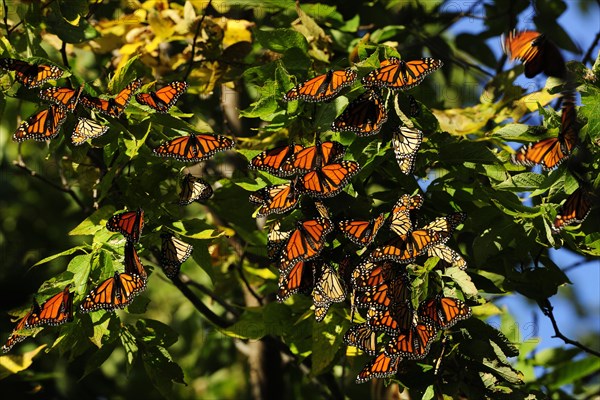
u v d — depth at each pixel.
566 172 6.89
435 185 7.22
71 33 8.14
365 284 6.58
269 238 7.04
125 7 10.05
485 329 6.82
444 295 6.70
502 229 7.04
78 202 9.12
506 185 7.05
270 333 7.94
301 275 6.92
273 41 7.64
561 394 9.66
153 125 7.07
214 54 8.99
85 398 13.71
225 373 14.59
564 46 9.96
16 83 7.44
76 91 6.84
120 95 6.84
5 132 13.97
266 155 6.68
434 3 10.42
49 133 6.75
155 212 7.09
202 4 9.23
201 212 10.99
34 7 8.04
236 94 9.92
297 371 11.01
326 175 6.50
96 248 6.82
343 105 6.95
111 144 6.97
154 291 14.06
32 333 6.92
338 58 9.41
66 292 6.59
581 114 6.91
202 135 6.82
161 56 9.29
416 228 6.76
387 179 7.63
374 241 6.85
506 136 7.29
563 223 6.76
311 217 7.04
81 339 6.91
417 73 6.60
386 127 6.93
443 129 8.46
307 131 7.21
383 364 6.79
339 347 7.61
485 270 7.59
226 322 8.60
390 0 10.09
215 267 9.41
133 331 7.30
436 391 6.83
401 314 6.56
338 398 9.34
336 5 9.62
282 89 7.17
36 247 14.39
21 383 11.77
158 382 7.38
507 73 8.65
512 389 6.84
